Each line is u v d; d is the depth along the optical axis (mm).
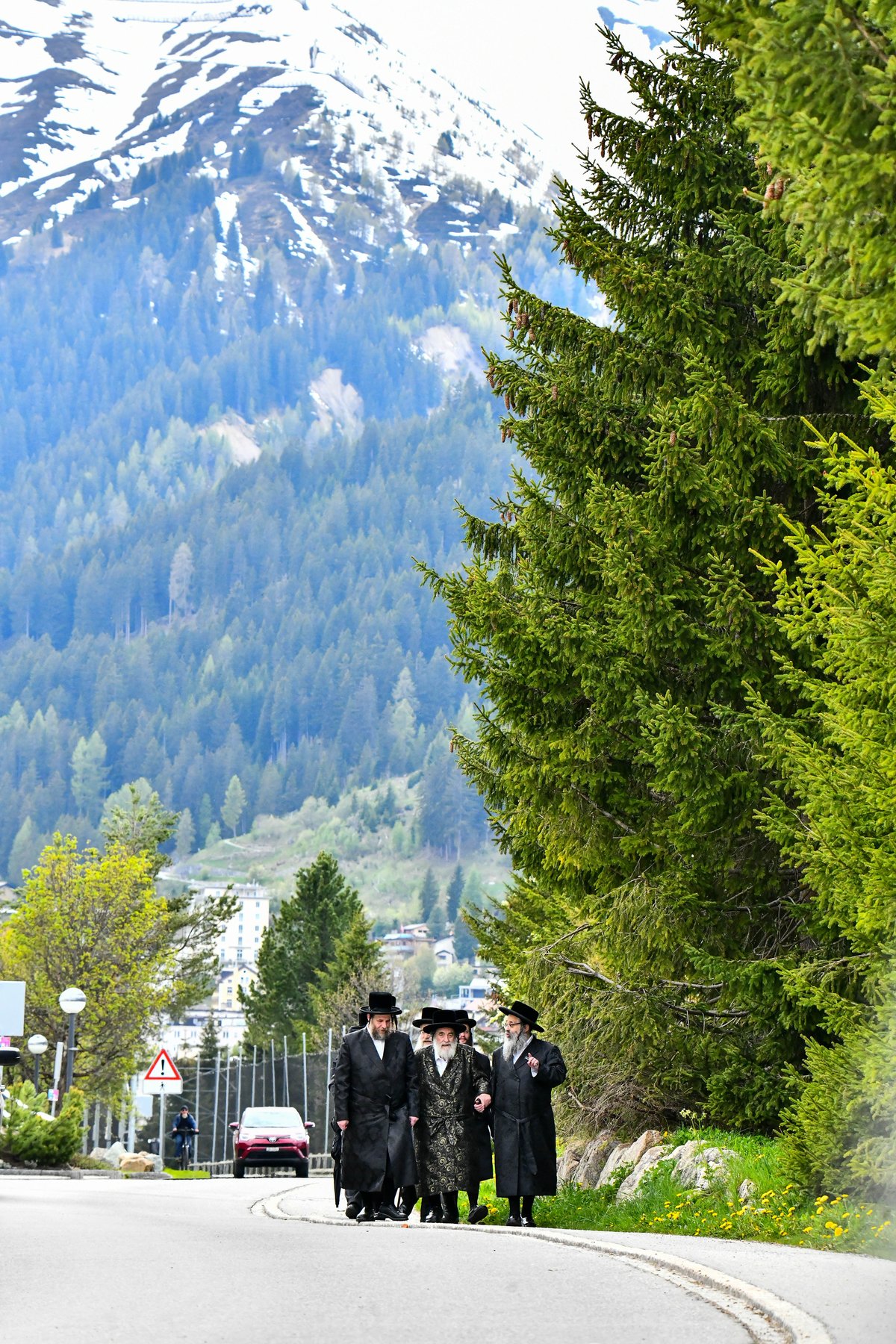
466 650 29266
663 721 25609
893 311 12016
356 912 169375
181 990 100188
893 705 18406
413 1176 24703
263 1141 62625
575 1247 18250
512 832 33031
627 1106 33500
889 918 18125
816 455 27406
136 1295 13953
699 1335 11188
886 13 10766
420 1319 12234
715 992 28781
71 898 87625
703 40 28609
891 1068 18297
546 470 30500
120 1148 76938
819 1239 18516
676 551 27047
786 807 23562
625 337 29766
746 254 27391
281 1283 14852
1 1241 20016
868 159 11148
